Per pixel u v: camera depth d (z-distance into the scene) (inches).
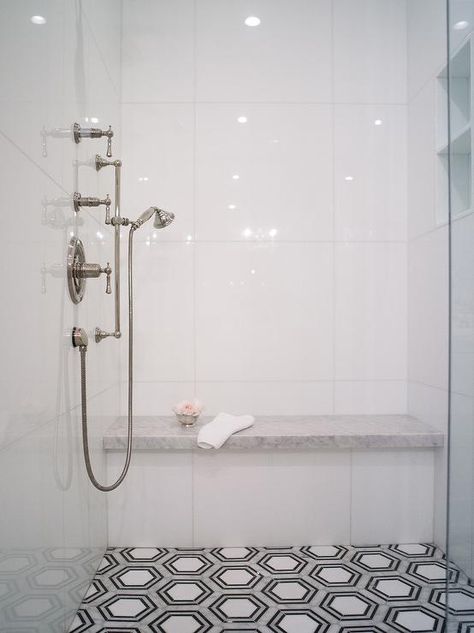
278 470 72.3
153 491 71.6
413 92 81.4
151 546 71.7
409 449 73.5
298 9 82.3
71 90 55.2
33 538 43.6
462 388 47.8
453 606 48.5
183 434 70.1
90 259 64.2
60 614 50.6
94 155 65.7
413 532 73.6
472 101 46.1
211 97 82.0
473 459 45.6
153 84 82.0
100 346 68.1
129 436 62.8
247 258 82.0
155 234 81.5
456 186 49.1
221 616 55.7
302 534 72.6
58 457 50.6
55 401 49.7
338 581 63.1
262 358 82.0
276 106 82.4
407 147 83.4
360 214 82.7
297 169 82.4
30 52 43.0
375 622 54.7
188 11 82.0
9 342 38.6
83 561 59.1
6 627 37.9
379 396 82.7
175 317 81.5
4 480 37.8
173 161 81.8
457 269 48.9
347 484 73.0
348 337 82.5
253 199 82.0
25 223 41.8
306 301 82.1
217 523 71.8
